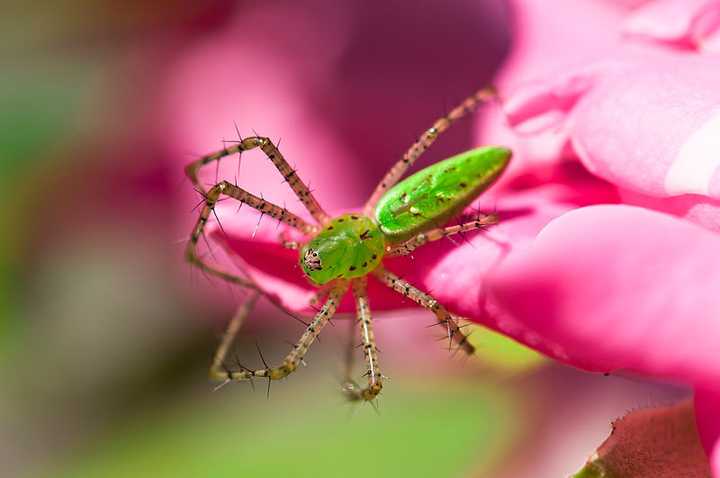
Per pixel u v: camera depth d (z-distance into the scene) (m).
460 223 0.18
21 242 0.22
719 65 0.18
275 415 0.20
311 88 0.21
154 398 0.21
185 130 0.22
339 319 0.20
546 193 0.18
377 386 0.19
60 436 0.21
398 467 0.20
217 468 0.20
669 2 0.19
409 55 0.21
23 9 0.22
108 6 0.22
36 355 0.22
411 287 0.18
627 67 0.18
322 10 0.21
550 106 0.18
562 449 0.20
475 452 0.20
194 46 0.22
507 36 0.21
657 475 0.16
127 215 0.22
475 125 0.21
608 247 0.16
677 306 0.16
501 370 0.20
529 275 0.16
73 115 0.22
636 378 0.16
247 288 0.20
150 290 0.22
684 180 0.17
